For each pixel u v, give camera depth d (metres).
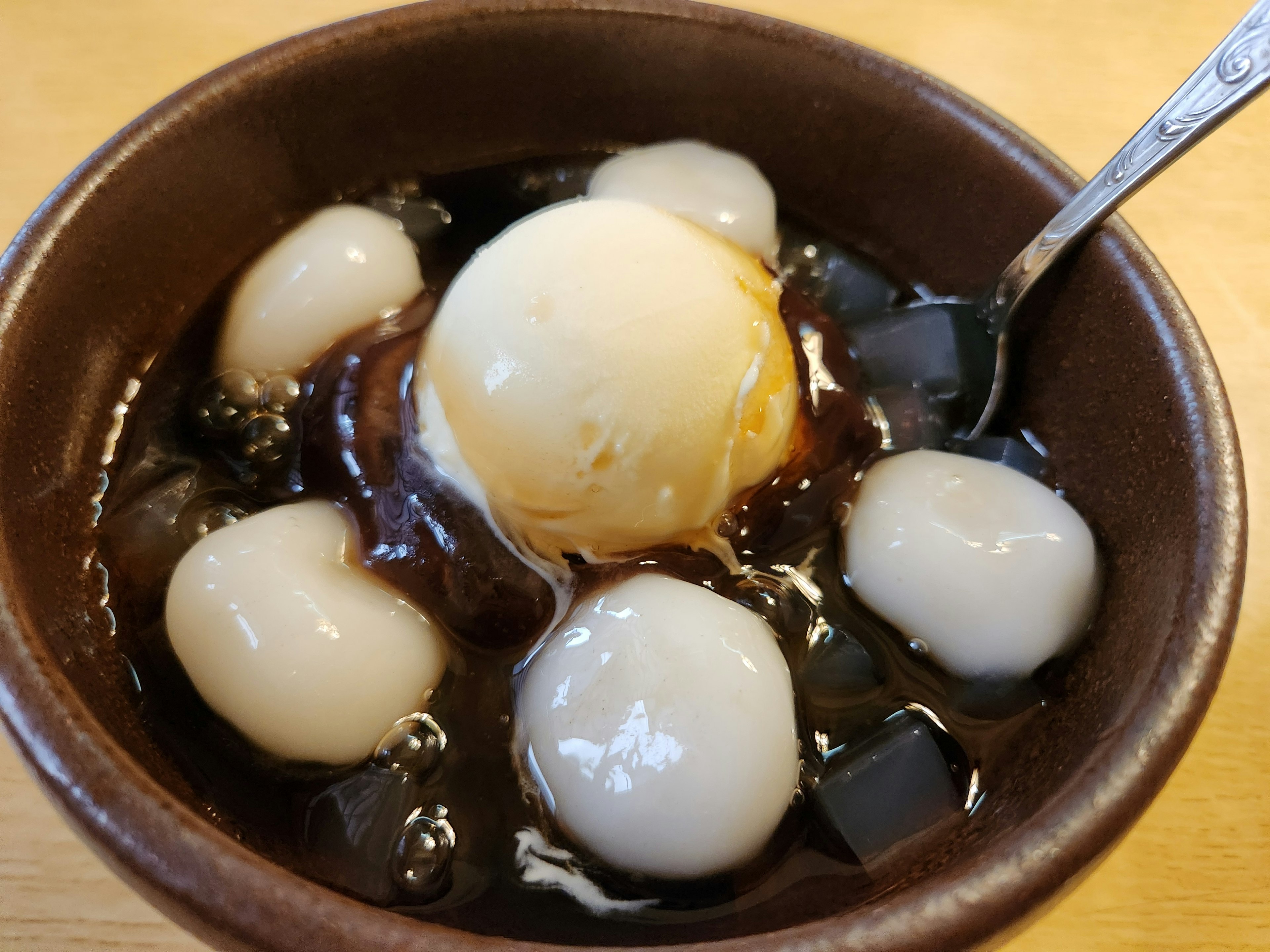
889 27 0.19
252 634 0.10
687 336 0.10
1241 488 0.10
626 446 0.10
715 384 0.10
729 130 0.14
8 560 0.09
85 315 0.11
